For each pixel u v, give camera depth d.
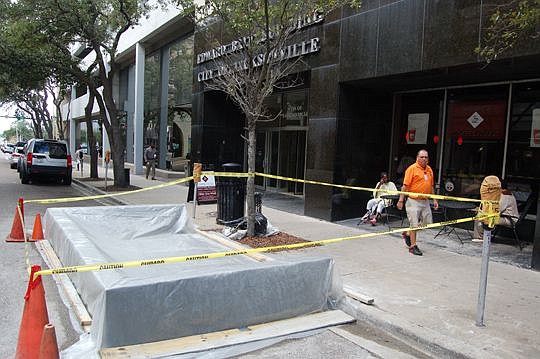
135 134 26.11
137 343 4.12
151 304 4.16
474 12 8.01
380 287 6.09
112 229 7.95
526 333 4.70
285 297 4.98
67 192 16.88
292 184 16.48
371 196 11.55
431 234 9.73
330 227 10.23
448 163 10.78
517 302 5.62
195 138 18.12
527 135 9.27
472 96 10.28
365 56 10.08
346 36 10.53
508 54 7.48
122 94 33.97
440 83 10.34
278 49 8.62
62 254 6.49
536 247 7.13
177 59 23.06
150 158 22.27
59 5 15.65
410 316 5.10
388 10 9.55
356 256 7.68
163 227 8.44
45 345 3.53
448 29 8.45
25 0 15.65
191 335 4.39
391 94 11.84
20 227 8.42
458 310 5.31
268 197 15.70
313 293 5.21
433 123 11.10
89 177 22.58
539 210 7.12
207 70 16.44
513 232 9.25
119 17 17.45
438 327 4.80
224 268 4.79
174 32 23.20
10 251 7.67
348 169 11.17
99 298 4.15
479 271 6.98
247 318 4.73
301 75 13.71
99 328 4.02
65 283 5.68
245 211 11.07
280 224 10.52
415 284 6.25
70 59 18.42
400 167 11.79
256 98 8.52
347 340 4.70
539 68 8.18
